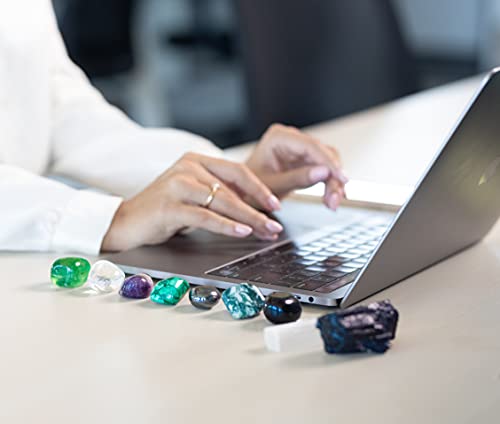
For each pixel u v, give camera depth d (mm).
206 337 645
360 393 538
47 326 678
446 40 4977
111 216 894
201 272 780
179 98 4605
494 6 4672
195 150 1147
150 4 5160
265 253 838
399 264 739
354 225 949
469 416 505
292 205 1054
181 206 873
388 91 2006
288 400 533
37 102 1201
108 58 3617
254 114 1858
